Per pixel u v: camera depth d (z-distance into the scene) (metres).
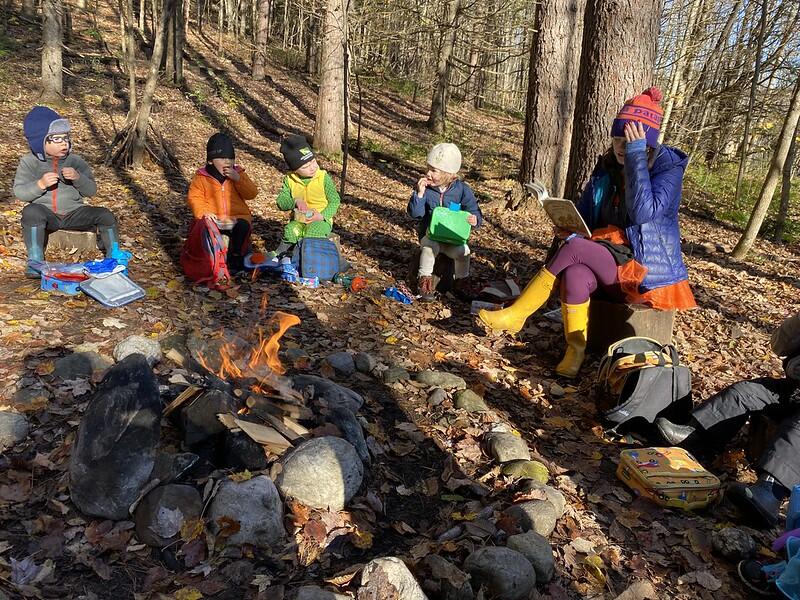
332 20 14.78
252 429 2.96
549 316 5.70
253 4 31.55
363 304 5.55
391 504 3.00
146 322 4.48
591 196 4.74
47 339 3.99
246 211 5.86
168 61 19.31
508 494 3.14
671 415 3.84
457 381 4.21
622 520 3.07
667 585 2.68
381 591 2.20
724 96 17.62
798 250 11.55
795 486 2.83
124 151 10.16
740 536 2.84
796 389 3.50
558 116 10.76
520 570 2.45
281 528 2.64
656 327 4.67
